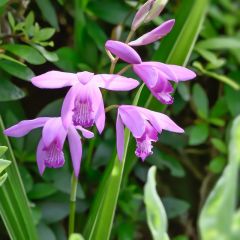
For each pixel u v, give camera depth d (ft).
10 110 1.04
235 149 0.51
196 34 0.92
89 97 0.71
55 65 1.14
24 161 1.06
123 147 0.77
